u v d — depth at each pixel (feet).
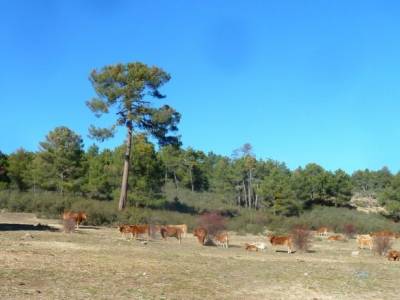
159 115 165.37
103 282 50.14
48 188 237.25
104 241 91.66
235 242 116.06
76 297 42.75
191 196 281.95
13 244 75.66
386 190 299.58
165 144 174.19
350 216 263.08
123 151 199.41
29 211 157.79
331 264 79.10
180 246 95.76
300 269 69.46
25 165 254.27
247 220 179.22
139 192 193.98
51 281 48.78
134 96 164.45
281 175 298.35
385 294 53.42
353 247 117.39
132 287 48.75
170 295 46.34
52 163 230.27
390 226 216.74
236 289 51.85
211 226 109.19
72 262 61.57
